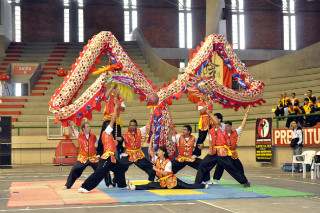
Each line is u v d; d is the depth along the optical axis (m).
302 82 22.27
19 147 21.59
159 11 38.00
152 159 9.88
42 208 6.92
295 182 10.91
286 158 16.94
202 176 9.80
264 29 37.94
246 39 37.84
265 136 17.67
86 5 37.38
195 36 38.19
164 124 10.13
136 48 35.09
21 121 24.12
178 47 38.03
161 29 37.88
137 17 37.81
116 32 37.75
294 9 37.84
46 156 21.73
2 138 18.64
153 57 30.39
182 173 14.84
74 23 37.22
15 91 31.81
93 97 9.58
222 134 9.73
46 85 28.64
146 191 8.98
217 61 19.30
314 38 37.72
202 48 10.89
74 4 37.25
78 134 9.68
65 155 20.02
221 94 10.38
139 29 35.38
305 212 6.37
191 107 24.27
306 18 37.78
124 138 9.71
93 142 9.64
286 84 22.97
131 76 9.89
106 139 9.07
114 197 8.05
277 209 6.64
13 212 6.53
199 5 38.19
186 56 37.44
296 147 14.70
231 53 11.06
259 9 37.88
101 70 9.65
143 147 19.17
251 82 11.05
